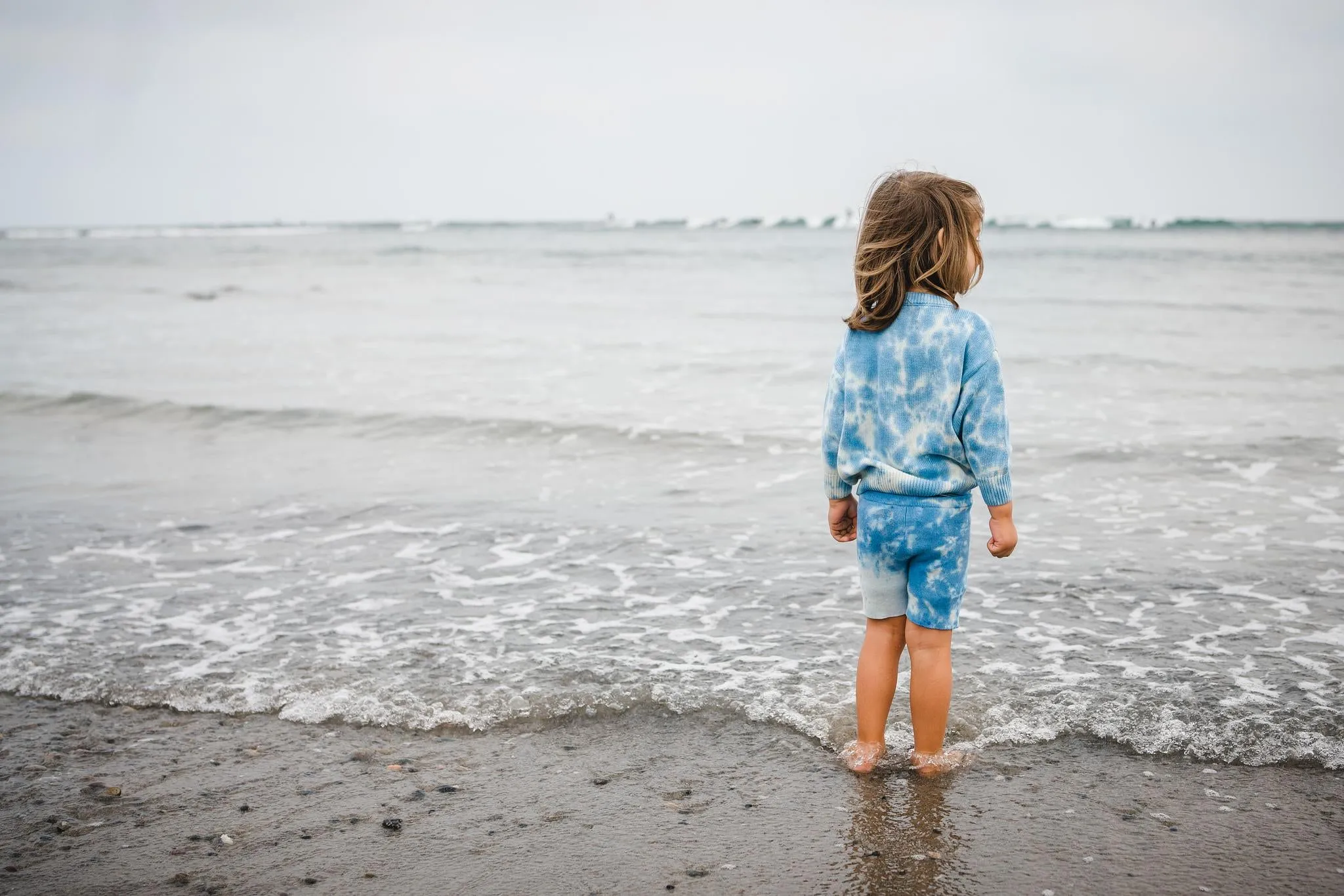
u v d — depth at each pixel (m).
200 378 11.30
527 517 5.85
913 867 2.38
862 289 2.72
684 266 34.03
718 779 2.86
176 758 3.04
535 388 10.45
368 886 2.34
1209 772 2.83
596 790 2.81
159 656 3.84
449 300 21.59
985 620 4.04
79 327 16.94
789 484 6.59
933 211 2.60
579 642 3.91
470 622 4.17
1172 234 55.66
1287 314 16.36
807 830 2.57
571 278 28.77
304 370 11.93
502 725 3.24
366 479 6.88
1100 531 5.35
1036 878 2.33
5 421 9.00
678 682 3.50
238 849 2.51
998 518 2.64
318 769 2.96
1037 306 18.00
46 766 2.99
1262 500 5.93
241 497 6.42
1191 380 10.32
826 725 3.15
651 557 5.06
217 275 32.38
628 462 7.30
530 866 2.42
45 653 3.87
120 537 5.51
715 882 2.34
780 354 12.65
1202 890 2.26
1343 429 7.79
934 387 2.60
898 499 2.67
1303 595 4.25
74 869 2.43
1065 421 8.41
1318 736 2.96
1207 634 3.82
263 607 4.39
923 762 2.86
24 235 110.81
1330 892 2.24
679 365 11.86
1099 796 2.71
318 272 33.69
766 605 4.31
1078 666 3.54
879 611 2.83
